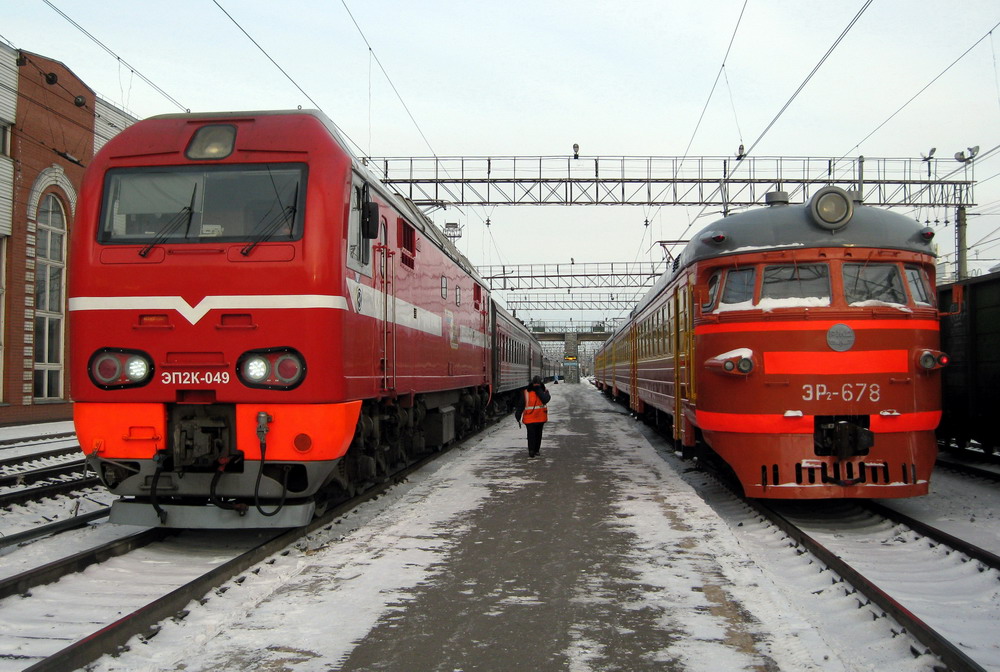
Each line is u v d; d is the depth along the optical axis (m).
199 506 6.39
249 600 5.12
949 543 6.52
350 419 6.71
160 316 6.36
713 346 8.11
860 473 7.45
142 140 6.84
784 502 8.93
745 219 8.35
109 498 9.52
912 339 7.60
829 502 8.91
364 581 5.56
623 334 25.83
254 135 6.75
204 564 6.24
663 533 7.11
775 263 7.92
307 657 4.13
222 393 6.27
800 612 4.91
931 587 5.61
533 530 7.29
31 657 4.18
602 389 51.53
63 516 8.45
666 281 12.35
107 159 6.76
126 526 7.61
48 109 21.56
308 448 6.25
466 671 3.94
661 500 8.92
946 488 9.95
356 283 7.12
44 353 22.16
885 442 7.44
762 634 4.45
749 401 7.65
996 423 10.68
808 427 7.50
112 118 24.59
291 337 6.27
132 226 6.59
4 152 20.38
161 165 6.70
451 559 6.20
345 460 7.81
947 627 4.73
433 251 11.48
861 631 4.58
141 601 5.21
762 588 5.36
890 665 4.04
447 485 10.18
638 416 21.30
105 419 6.38
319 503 7.57
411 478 11.25
